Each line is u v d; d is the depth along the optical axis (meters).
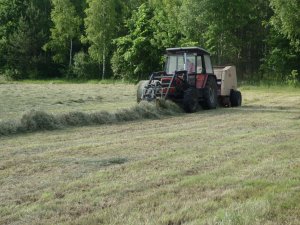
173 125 11.88
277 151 7.75
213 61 35.16
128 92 27.73
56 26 53.16
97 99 21.83
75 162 7.12
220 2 33.00
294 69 34.19
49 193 5.42
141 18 44.47
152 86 15.49
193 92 15.30
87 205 4.95
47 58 55.78
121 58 46.25
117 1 53.16
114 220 4.42
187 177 6.06
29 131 10.80
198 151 7.89
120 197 5.21
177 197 5.14
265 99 21.64
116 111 13.22
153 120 13.13
